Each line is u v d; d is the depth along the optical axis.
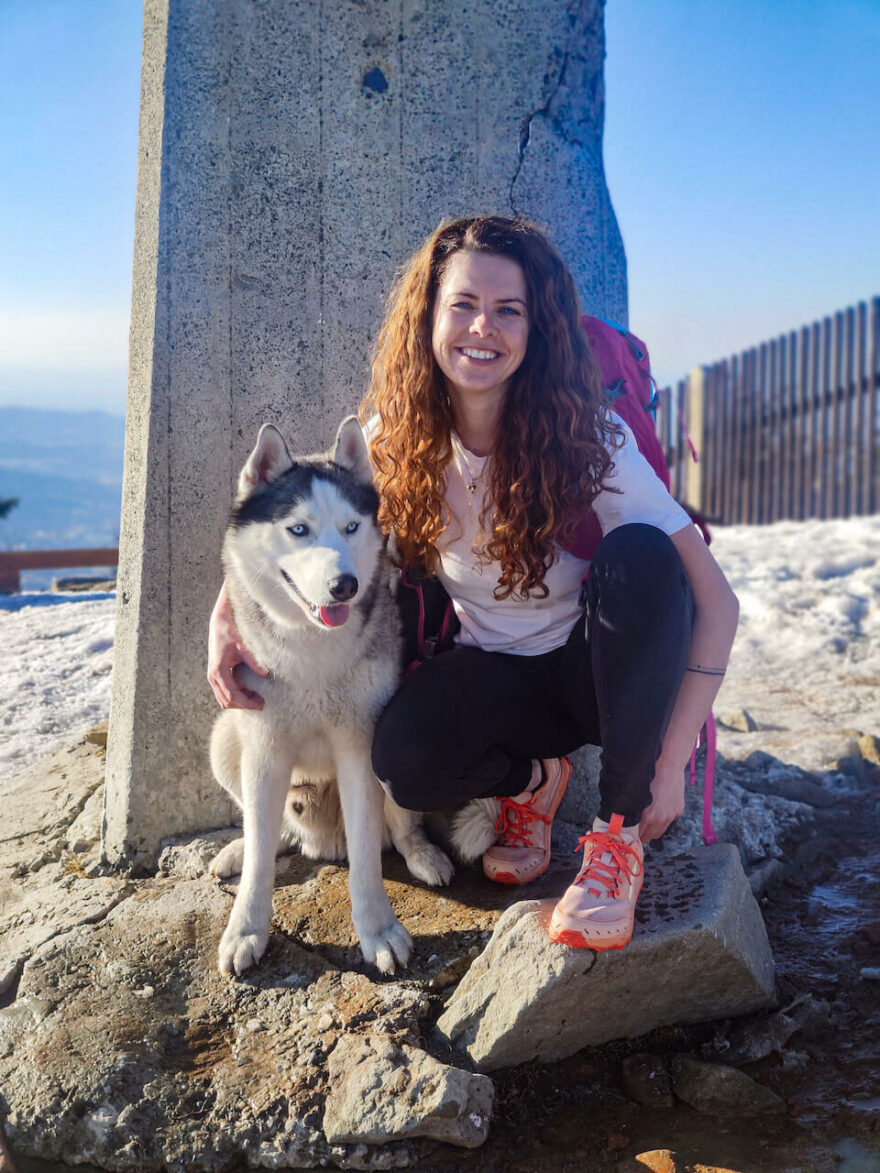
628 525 2.26
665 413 14.38
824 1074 2.17
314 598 2.35
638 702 2.13
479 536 2.51
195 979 2.43
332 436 3.35
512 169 3.39
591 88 3.48
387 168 3.33
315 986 2.36
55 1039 2.26
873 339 10.84
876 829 3.47
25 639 5.86
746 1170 1.88
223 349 3.17
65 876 3.04
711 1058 2.25
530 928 2.22
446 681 2.49
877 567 7.00
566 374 2.37
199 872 2.94
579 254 3.44
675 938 2.14
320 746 2.67
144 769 3.09
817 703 4.88
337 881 2.82
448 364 2.39
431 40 3.32
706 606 2.31
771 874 3.08
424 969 2.39
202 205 3.11
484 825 2.71
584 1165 1.95
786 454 12.09
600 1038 2.27
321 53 3.24
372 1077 2.04
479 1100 2.03
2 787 3.71
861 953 2.63
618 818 2.19
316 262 3.28
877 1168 1.86
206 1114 2.09
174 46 3.06
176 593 3.13
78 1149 2.08
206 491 3.16
